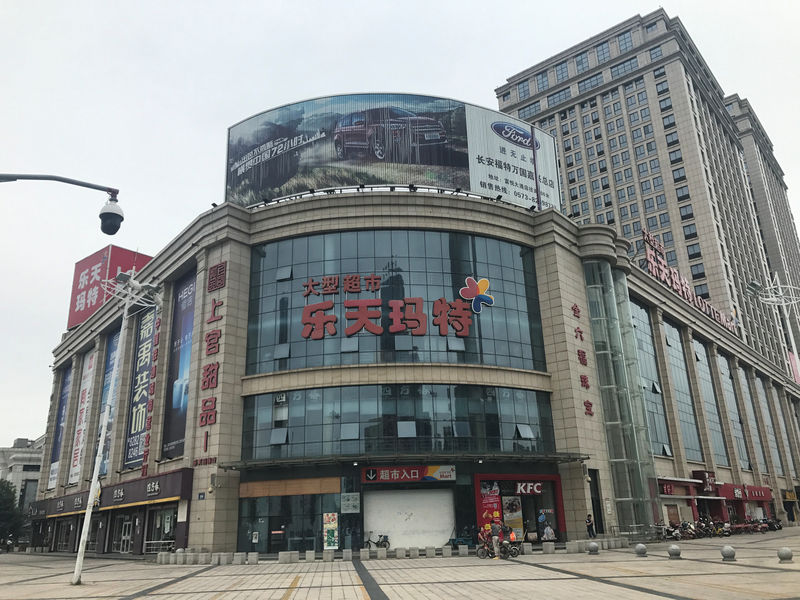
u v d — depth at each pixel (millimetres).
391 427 35062
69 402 64250
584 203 98625
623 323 45312
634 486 39750
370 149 41562
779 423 81562
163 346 45469
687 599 15250
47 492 65812
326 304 37469
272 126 43531
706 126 98250
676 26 101312
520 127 45844
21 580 26141
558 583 19172
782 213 137000
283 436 35438
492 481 35844
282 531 34031
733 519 56594
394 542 33594
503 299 40062
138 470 45562
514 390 38219
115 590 20875
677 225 88062
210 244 40625
